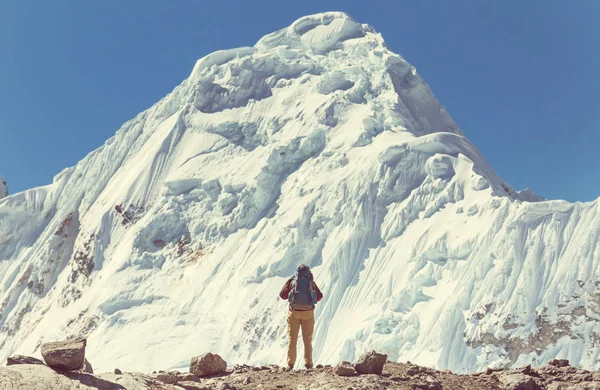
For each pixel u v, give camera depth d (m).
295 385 7.58
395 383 7.39
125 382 6.48
